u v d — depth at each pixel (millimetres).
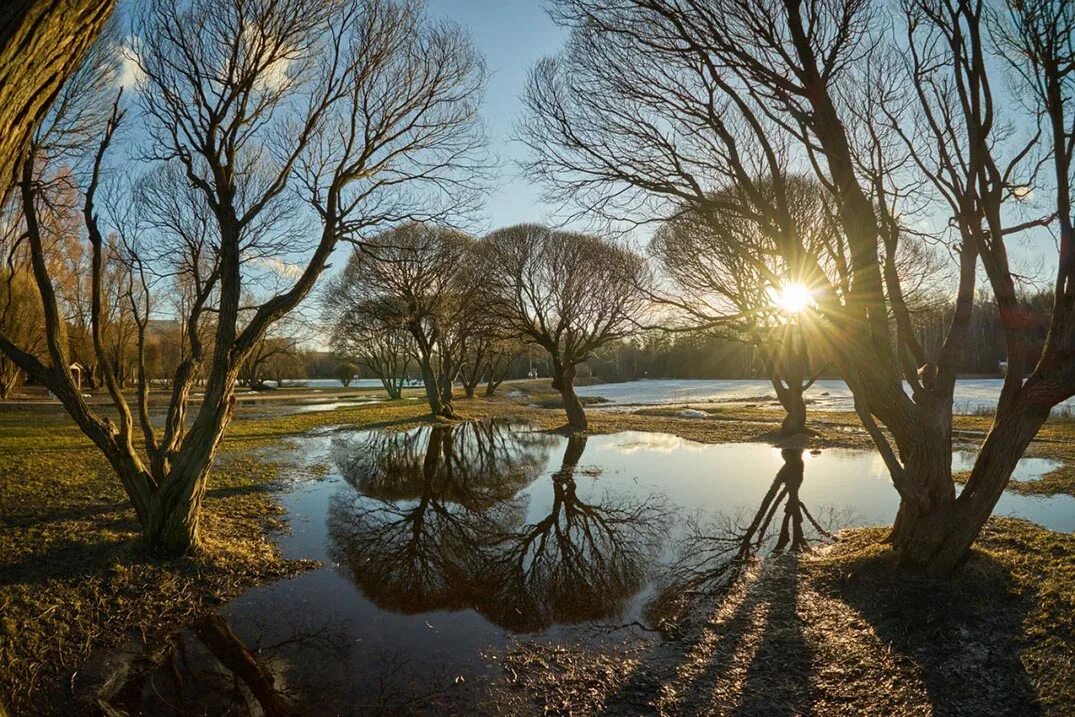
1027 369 51719
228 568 7746
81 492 10859
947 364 6812
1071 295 5992
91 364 40031
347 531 10219
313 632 6359
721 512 11578
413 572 8336
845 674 5227
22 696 5039
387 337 40531
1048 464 15594
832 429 24219
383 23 8719
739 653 5773
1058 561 6785
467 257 29234
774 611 6664
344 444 21062
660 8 6867
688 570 8352
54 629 5977
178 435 8453
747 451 19500
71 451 15242
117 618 6348
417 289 28938
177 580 7219
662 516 11430
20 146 2135
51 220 9133
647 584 7883
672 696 5082
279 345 52156
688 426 26281
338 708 4965
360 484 14398
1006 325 6453
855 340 6953
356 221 8664
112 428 7891
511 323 26109
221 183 7953
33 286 25109
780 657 5629
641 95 8016
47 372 7500
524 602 7270
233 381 8125
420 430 26219
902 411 6781
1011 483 13156
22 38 1851
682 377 95125
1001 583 6340
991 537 7957
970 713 4539
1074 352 5996
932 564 6641
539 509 12227
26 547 7812
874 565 7102
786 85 6957
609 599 7355
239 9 7668
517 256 25969
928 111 6852
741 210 8008
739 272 20562
